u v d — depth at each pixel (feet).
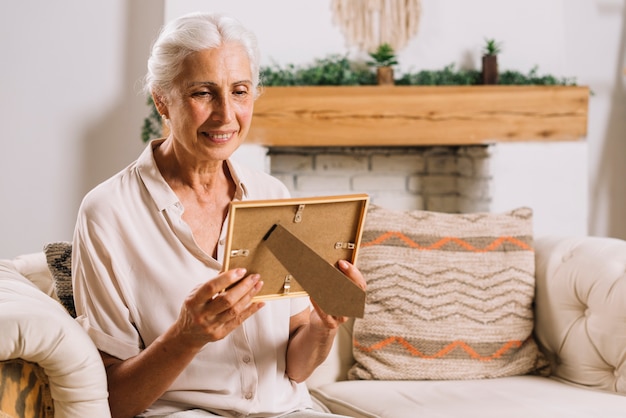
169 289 5.12
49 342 4.43
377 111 12.48
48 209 13.19
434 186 14.03
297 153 13.55
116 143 13.25
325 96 12.34
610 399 6.31
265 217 4.38
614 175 14.49
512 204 13.00
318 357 5.39
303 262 4.42
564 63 13.70
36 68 13.03
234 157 12.23
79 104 13.16
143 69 13.20
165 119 5.38
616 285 6.63
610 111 14.40
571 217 13.19
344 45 13.20
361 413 6.26
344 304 4.41
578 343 6.86
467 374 7.02
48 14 12.99
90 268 5.09
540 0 13.61
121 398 4.90
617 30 14.32
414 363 7.00
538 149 12.98
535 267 7.47
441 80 12.92
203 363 5.18
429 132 12.62
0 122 13.00
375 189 13.83
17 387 4.50
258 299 4.65
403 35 13.32
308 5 13.03
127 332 5.06
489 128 12.78
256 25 12.87
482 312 7.14
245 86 5.10
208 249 5.33
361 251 7.22
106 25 13.10
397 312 7.06
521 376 7.17
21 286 5.07
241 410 5.18
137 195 5.25
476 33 13.51
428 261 7.22
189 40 4.94
